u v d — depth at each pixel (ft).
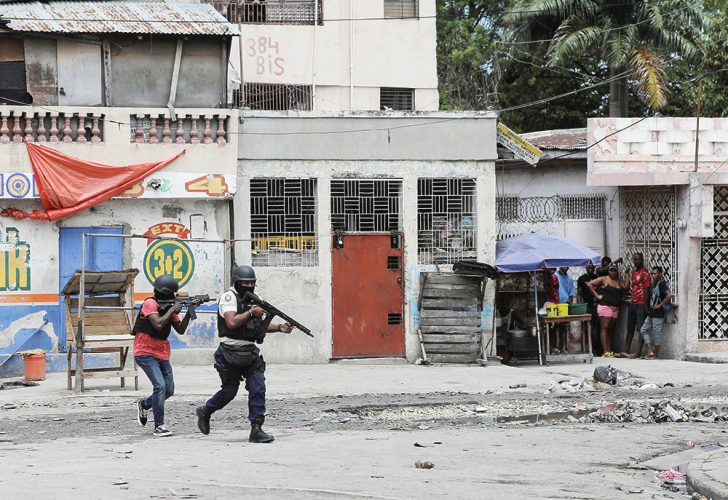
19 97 73.77
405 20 103.71
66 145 71.82
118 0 81.92
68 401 55.77
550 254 76.89
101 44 74.59
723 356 78.59
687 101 123.24
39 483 31.71
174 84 75.20
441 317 76.95
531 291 80.84
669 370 72.49
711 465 35.88
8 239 70.85
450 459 37.58
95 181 71.77
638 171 82.28
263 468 34.94
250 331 40.68
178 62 75.51
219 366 41.04
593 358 81.92
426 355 76.64
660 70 114.42
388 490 31.27
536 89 133.28
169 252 73.46
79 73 74.49
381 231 77.71
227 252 74.38
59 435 44.09
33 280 71.15
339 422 48.52
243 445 40.37
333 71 102.01
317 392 60.64
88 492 30.17
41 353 65.82
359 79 102.47
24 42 73.72
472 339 76.79
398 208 78.33
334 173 76.79
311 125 76.48
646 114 129.90
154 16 77.00
